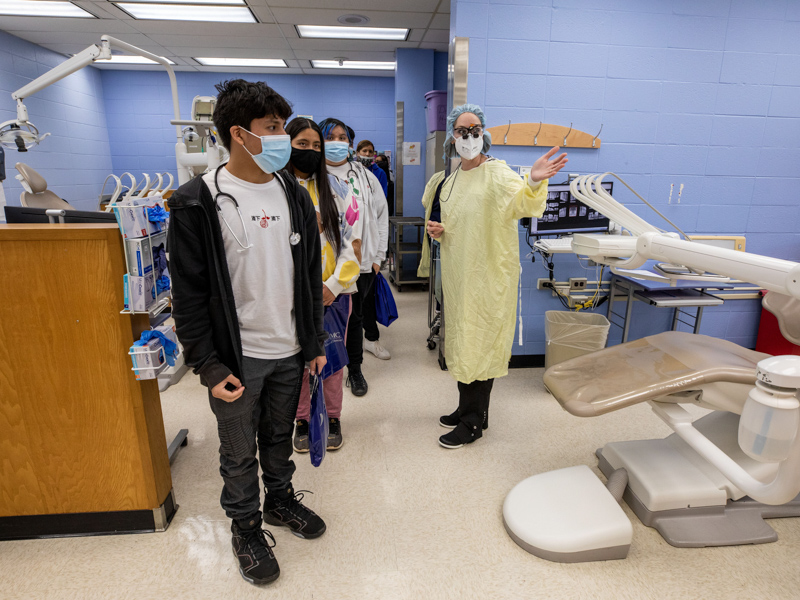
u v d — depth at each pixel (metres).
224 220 1.17
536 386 2.80
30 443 1.47
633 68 2.73
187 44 5.14
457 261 2.00
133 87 6.45
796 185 2.99
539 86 2.70
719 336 3.18
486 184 1.91
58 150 5.45
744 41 2.75
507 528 1.61
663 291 2.63
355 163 2.30
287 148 1.16
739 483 1.25
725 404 1.59
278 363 1.35
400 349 3.43
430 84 5.52
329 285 1.81
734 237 2.93
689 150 2.88
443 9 4.10
